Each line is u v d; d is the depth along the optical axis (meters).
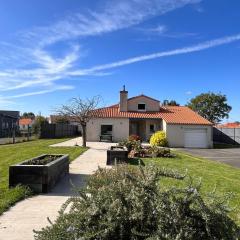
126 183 4.59
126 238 4.18
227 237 4.05
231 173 15.97
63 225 4.36
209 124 39.59
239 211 7.61
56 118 52.97
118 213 4.25
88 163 17.78
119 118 41.81
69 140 40.84
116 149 19.50
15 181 9.88
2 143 35.28
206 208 4.09
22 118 95.75
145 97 44.22
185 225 4.03
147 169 4.65
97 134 41.66
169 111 44.47
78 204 4.68
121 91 43.66
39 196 9.49
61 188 10.63
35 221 7.12
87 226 4.30
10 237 6.15
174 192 4.28
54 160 11.82
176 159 22.55
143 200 4.27
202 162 21.16
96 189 4.89
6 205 8.16
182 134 39.50
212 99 76.12
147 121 43.47
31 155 20.97
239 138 42.22
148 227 4.16
